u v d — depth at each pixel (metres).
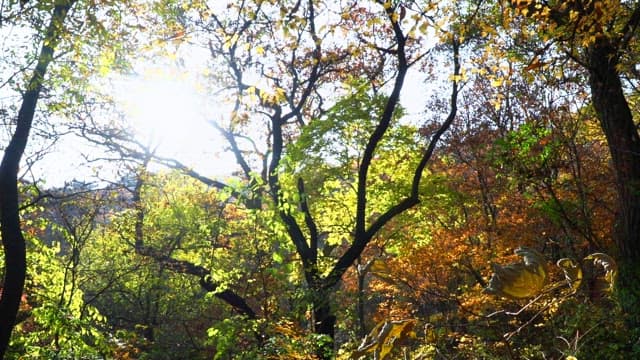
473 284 20.42
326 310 13.08
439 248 18.28
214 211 20.50
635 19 8.30
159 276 21.59
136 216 20.61
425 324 1.79
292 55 15.16
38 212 14.34
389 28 14.76
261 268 13.49
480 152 22.70
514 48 9.28
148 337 22.91
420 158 18.88
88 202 17.06
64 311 10.03
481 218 20.92
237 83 14.54
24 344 9.98
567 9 7.30
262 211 13.31
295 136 21.33
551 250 18.98
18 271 9.24
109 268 21.58
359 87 16.47
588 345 6.34
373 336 1.73
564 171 16.91
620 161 10.23
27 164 12.41
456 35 7.55
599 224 15.72
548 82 9.19
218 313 23.64
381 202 19.28
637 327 6.99
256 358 10.65
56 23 8.26
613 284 1.76
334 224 19.44
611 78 9.88
